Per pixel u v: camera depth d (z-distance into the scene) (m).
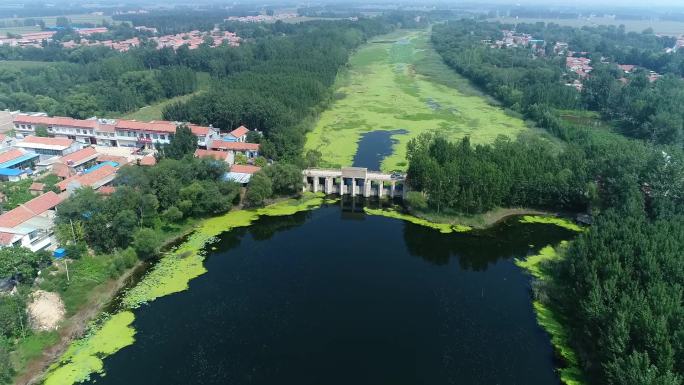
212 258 142.25
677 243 113.50
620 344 88.94
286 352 105.88
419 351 107.06
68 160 186.50
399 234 159.62
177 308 119.25
